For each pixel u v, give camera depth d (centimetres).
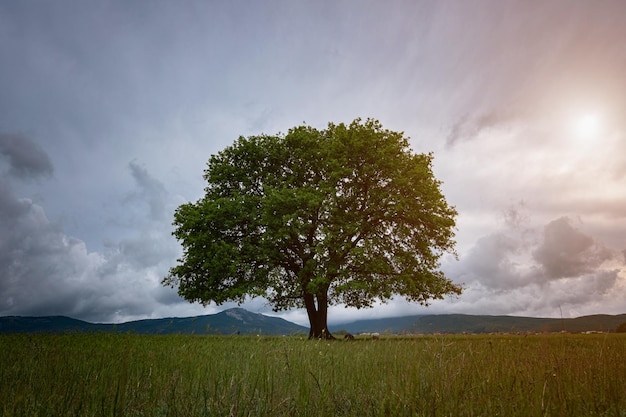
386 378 517
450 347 785
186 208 2864
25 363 630
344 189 2761
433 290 2670
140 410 406
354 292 2792
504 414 375
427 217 2694
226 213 2714
